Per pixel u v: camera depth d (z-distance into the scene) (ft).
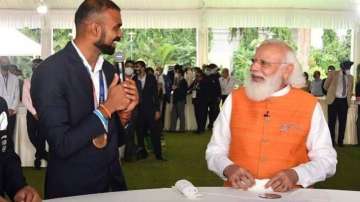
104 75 6.25
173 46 43.16
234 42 40.98
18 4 38.32
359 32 39.06
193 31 42.98
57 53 5.99
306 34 40.91
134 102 5.79
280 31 40.91
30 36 40.04
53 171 6.03
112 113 5.76
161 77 33.47
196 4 39.09
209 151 7.06
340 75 26.99
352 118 28.14
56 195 6.01
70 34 39.93
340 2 38.83
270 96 6.80
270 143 6.68
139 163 21.30
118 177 6.38
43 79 5.74
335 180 18.26
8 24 38.40
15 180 5.58
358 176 19.04
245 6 38.88
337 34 40.96
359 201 5.44
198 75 33.47
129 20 39.22
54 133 5.59
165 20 39.27
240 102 7.00
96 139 5.82
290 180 6.04
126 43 42.98
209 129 34.78
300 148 6.77
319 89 31.91
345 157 23.70
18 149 19.98
